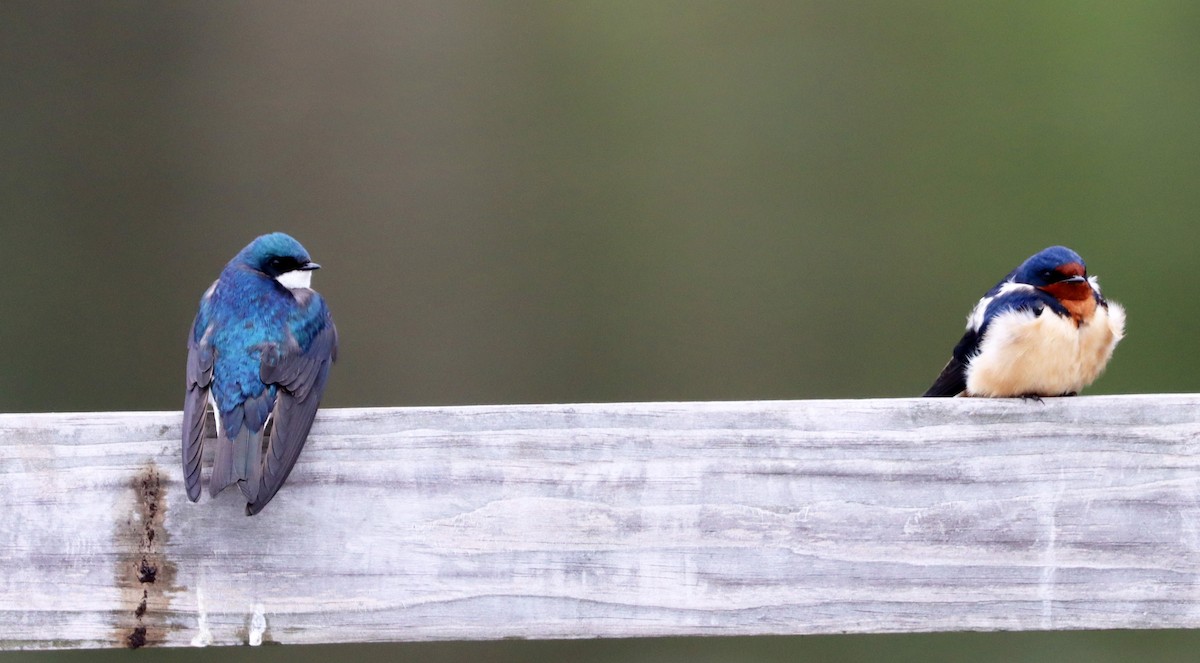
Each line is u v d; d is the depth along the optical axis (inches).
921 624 290.2
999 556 291.0
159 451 290.0
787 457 291.7
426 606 288.0
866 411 293.3
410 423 291.6
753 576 290.0
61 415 290.2
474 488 290.2
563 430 291.6
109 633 285.4
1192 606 289.1
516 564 289.3
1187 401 291.4
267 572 287.0
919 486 292.2
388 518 289.3
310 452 291.0
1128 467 291.6
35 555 286.0
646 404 292.4
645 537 290.0
